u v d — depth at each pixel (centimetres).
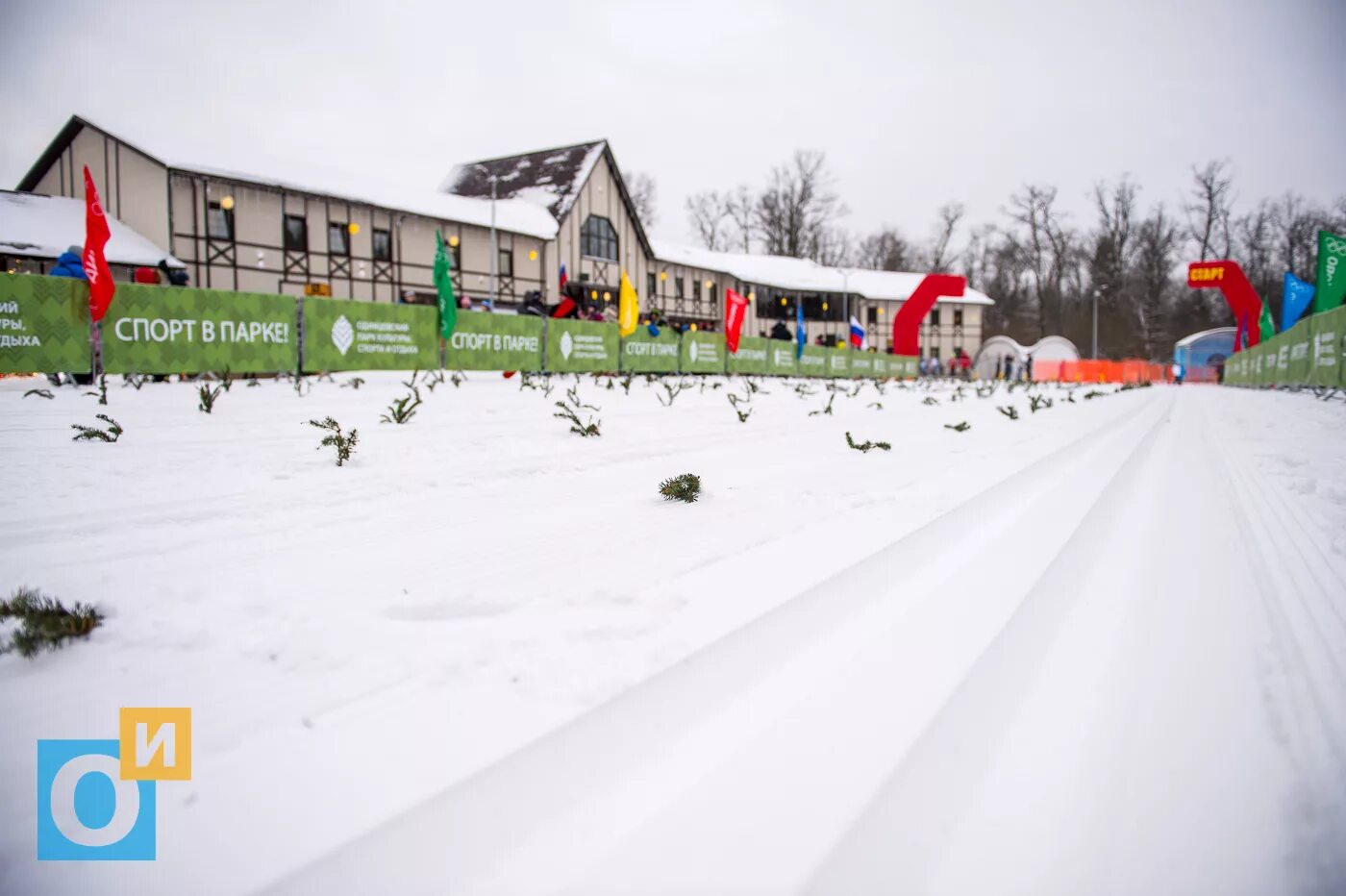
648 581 243
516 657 182
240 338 970
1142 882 113
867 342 5047
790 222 6469
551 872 110
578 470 483
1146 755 148
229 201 1909
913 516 350
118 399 736
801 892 106
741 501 386
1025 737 153
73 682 169
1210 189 6131
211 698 161
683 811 124
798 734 149
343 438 483
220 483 398
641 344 1662
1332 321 1435
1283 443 726
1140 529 343
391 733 146
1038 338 6575
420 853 113
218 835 117
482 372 1308
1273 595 247
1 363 778
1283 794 136
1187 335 6438
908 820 124
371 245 2289
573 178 2978
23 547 278
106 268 841
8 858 112
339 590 232
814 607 221
